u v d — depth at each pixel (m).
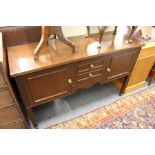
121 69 1.45
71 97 1.71
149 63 1.65
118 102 1.67
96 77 1.33
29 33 1.19
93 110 1.55
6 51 1.12
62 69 1.07
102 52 1.15
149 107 1.62
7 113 1.01
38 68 0.93
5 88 0.87
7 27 1.10
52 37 1.33
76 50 1.17
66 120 1.44
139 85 1.86
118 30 1.61
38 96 1.14
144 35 1.56
